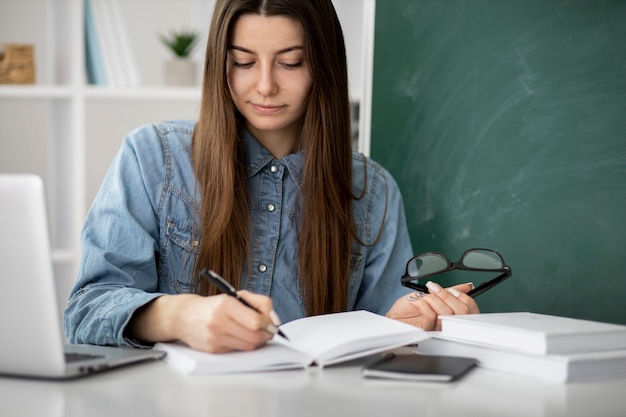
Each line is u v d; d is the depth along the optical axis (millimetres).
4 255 998
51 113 2688
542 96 2023
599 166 1990
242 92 1555
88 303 1378
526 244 2037
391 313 1531
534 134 2029
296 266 1689
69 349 1226
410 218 2111
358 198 1731
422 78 2096
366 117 2131
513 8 2041
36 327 1007
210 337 1124
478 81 2066
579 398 1010
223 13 1533
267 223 1681
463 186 2080
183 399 944
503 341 1172
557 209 2014
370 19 2107
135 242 1549
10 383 1020
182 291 1643
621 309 1980
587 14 1998
